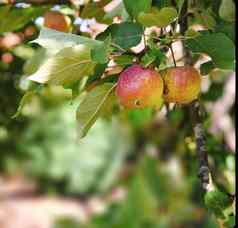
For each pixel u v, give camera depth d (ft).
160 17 3.65
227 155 6.37
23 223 27.63
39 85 4.11
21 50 6.89
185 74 3.77
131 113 8.04
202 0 4.22
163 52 3.90
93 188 31.35
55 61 3.66
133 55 3.82
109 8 5.23
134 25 3.83
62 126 28.58
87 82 3.93
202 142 4.41
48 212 28.76
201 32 3.92
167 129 7.50
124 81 3.68
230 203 4.08
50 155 30.17
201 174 4.29
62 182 31.45
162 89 3.70
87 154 30.66
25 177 32.30
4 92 7.55
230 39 3.86
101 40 3.84
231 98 7.50
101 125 30.37
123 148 28.68
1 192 31.09
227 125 7.36
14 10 5.41
